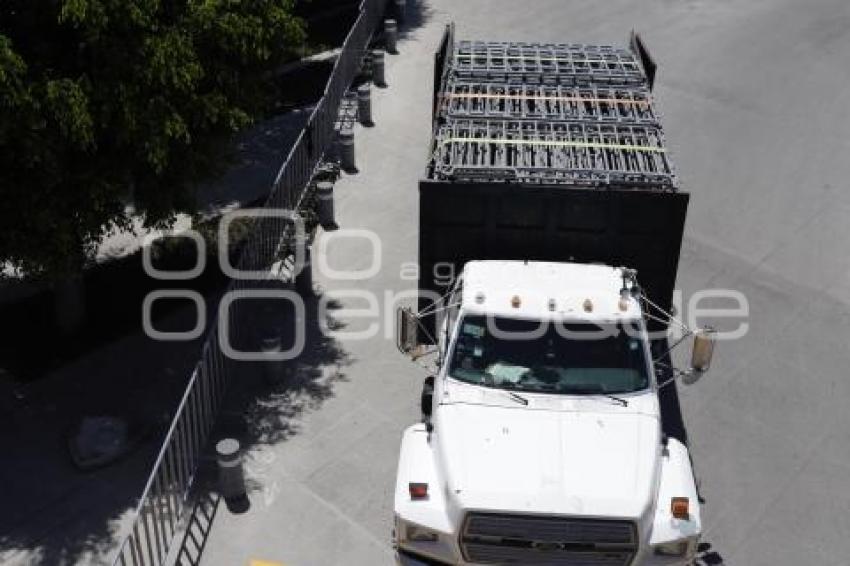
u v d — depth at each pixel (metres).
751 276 13.38
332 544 9.32
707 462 10.34
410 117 17.50
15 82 8.50
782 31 21.38
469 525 7.86
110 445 10.11
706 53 20.17
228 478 9.55
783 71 19.48
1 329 11.88
